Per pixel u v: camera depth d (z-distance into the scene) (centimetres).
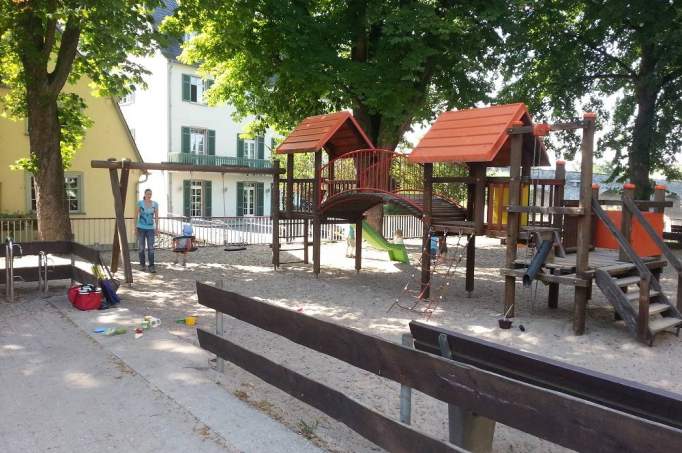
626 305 764
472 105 1828
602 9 1934
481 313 938
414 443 302
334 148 1431
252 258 1616
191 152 3547
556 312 955
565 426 232
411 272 1404
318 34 1633
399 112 1584
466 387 281
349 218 1372
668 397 241
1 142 1912
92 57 1439
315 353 659
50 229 1388
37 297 877
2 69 1552
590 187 778
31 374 509
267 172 1362
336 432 412
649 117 2158
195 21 1501
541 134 820
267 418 416
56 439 376
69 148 1681
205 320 820
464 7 1628
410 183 1190
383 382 558
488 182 955
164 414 420
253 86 1888
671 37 1784
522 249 1848
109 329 661
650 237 917
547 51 2191
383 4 1591
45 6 1153
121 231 1138
